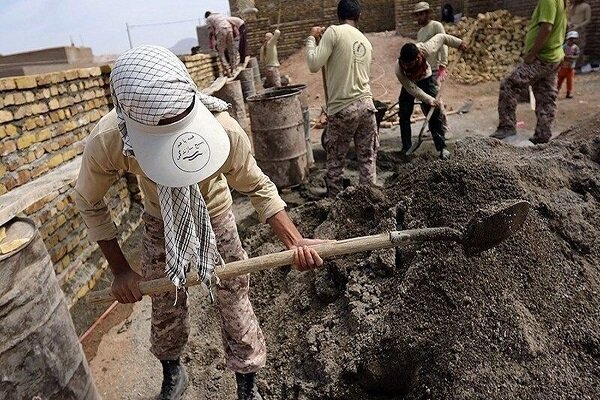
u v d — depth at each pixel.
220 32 9.35
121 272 1.93
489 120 7.73
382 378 2.15
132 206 4.61
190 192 1.66
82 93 4.04
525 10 11.56
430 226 2.74
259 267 1.83
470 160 3.02
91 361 2.84
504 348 1.98
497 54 10.67
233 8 15.51
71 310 3.16
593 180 3.10
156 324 2.22
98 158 1.68
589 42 11.01
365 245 1.83
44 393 1.57
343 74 4.16
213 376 2.60
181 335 2.28
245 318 2.11
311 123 8.27
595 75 9.84
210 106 1.72
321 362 2.32
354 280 2.61
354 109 4.21
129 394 2.57
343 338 2.40
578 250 2.53
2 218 1.60
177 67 1.50
